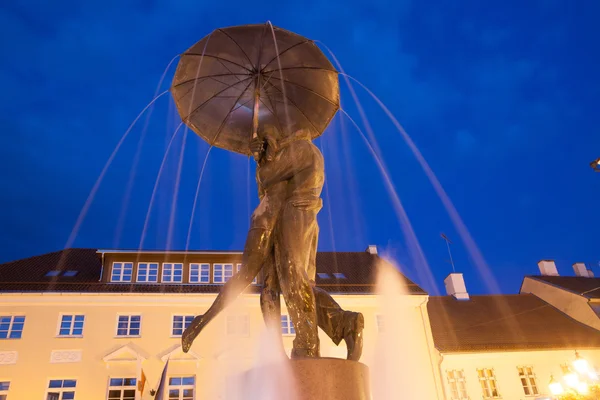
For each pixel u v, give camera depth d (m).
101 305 22.67
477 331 28.53
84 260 27.36
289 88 4.89
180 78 4.88
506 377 25.70
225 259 25.89
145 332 22.50
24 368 21.03
